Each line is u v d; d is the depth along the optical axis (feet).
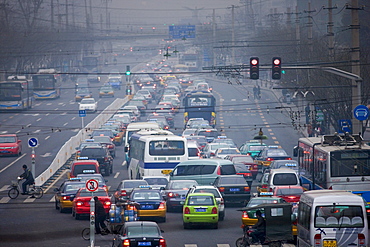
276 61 343.26
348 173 340.39
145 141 465.47
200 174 442.50
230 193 379.76
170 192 372.99
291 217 250.98
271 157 539.70
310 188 391.45
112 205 313.94
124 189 366.84
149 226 232.53
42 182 490.90
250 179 451.53
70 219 344.90
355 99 408.87
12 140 643.86
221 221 335.06
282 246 256.52
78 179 388.78
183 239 281.33
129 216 312.09
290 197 350.23
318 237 230.48
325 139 366.02
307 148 402.72
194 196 309.42
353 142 353.51
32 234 299.79
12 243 277.64
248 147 594.65
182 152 461.37
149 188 349.41
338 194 236.84
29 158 626.23
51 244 275.80
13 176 527.40
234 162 504.84
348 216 231.09
